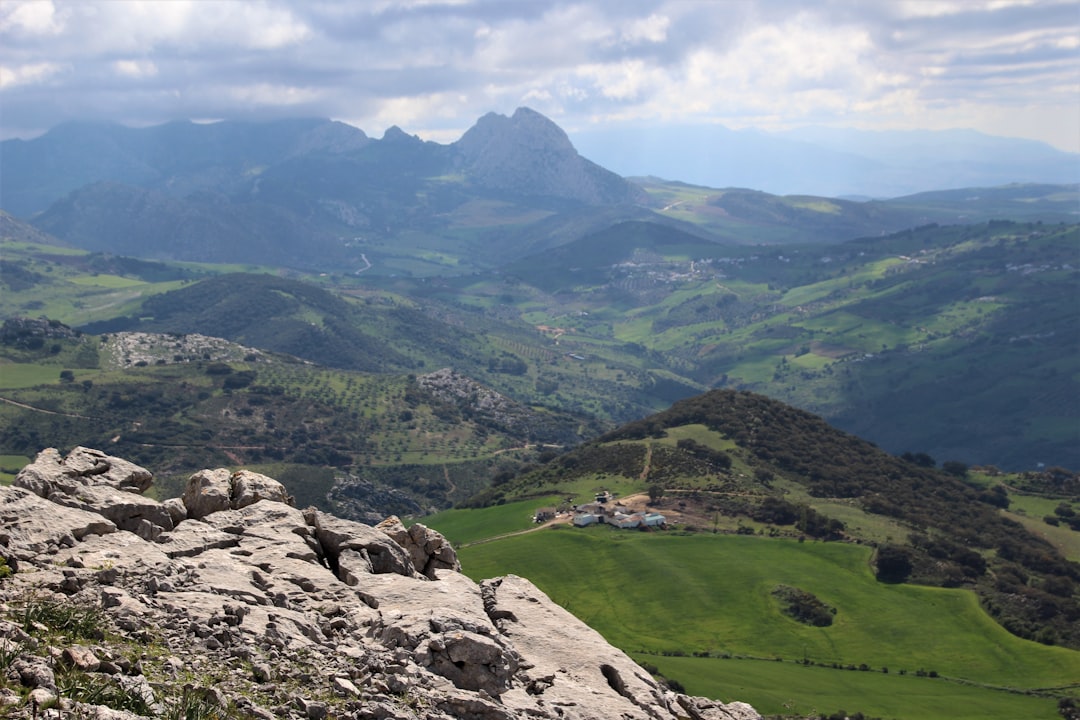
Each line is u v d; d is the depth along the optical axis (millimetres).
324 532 28656
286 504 31250
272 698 19234
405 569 28719
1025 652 148375
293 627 22141
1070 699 126938
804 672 136750
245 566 25203
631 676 24516
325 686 20188
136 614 20984
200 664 19875
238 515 28984
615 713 22500
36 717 16203
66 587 21875
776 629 154125
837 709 120000
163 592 22703
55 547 24156
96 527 25859
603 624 154250
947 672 142125
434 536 31281
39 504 25938
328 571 26234
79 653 18625
